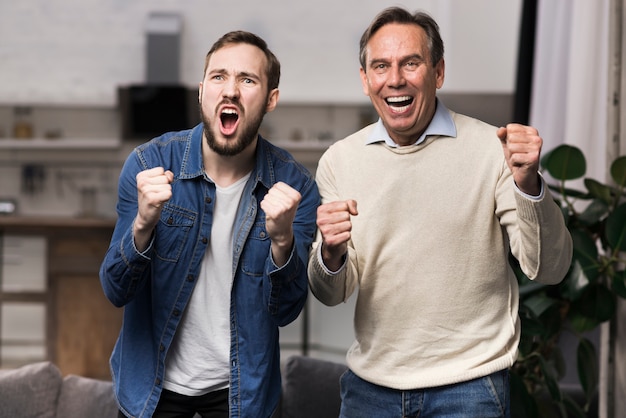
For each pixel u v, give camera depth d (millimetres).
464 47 7039
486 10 7031
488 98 7055
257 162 2014
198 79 7711
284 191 1802
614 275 2725
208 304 1979
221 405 2020
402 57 1935
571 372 3436
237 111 1906
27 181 7402
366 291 2018
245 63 1911
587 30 3461
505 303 1987
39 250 6398
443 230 1954
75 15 7625
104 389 2783
